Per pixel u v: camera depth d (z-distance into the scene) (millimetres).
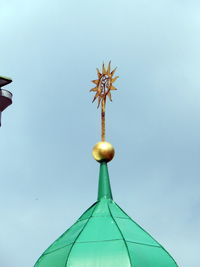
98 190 43188
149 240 40219
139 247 39312
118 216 41312
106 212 41469
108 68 45125
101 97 44875
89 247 39000
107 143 43750
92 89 45188
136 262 38406
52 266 39156
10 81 38719
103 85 45062
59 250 39750
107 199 42625
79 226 40969
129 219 41438
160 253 39719
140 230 40812
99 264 38281
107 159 43625
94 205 42469
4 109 39375
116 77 44906
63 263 38688
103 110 44719
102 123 44625
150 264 38750
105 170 43531
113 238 39375
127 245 39000
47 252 40406
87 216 41594
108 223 40531
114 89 44750
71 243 39469
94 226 40375
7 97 38688
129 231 40250
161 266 39094
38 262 40250
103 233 39750
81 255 38688
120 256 38469
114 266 38188
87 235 39719
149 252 39344
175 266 39688
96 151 43656
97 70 45250
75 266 38375
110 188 43188
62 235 41250
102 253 38625
